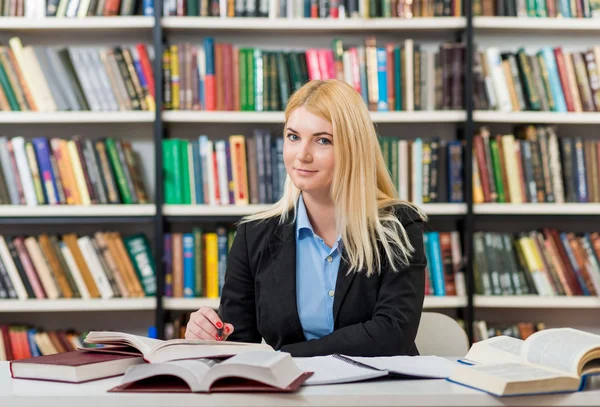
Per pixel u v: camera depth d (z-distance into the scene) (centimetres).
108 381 108
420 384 104
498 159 269
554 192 268
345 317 152
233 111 267
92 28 277
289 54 268
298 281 157
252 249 162
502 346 121
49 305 263
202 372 101
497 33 296
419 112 264
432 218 269
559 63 269
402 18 266
